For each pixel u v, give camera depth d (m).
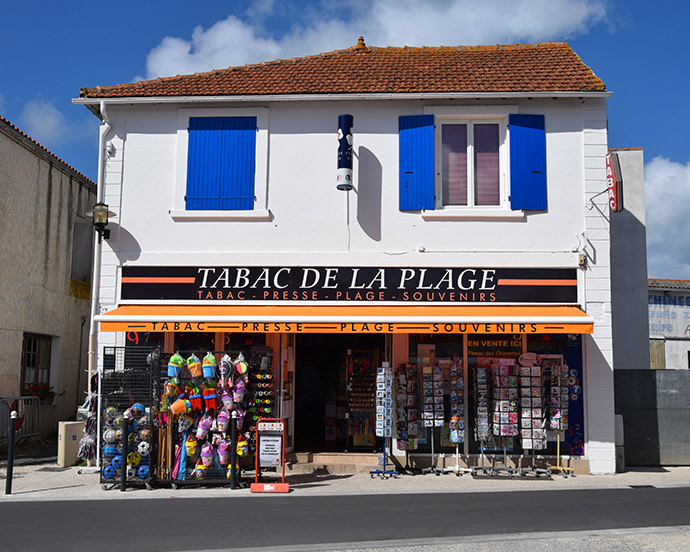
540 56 15.16
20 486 11.12
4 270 14.90
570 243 13.12
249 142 13.57
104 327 12.07
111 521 8.42
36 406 15.77
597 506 9.51
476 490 10.99
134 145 13.71
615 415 13.16
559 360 12.91
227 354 12.20
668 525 8.27
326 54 15.95
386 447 12.62
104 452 10.99
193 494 10.48
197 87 13.90
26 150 15.89
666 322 24.70
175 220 13.48
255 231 13.37
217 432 11.17
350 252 13.22
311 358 14.53
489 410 12.84
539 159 13.28
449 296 13.06
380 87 13.52
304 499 10.09
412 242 13.20
